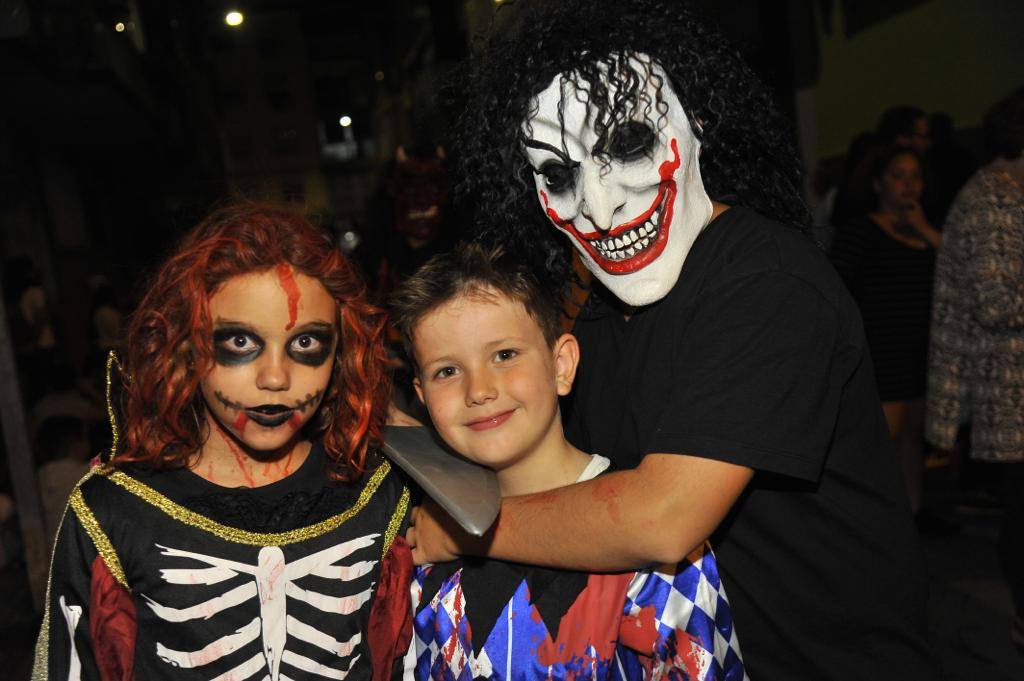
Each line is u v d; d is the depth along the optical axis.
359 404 1.42
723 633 1.38
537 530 1.30
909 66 5.75
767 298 1.24
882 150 3.64
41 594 3.83
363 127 39.53
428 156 3.43
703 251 1.36
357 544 1.41
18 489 3.81
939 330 2.90
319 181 38.91
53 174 10.34
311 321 1.30
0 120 8.65
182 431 1.32
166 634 1.30
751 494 1.37
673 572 1.40
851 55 6.25
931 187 3.86
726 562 1.40
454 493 1.26
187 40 17.88
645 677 1.43
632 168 1.32
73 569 1.28
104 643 1.27
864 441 1.39
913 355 3.61
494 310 1.39
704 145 1.44
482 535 1.32
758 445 1.18
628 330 1.45
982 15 5.21
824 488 1.36
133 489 1.31
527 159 1.44
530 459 1.46
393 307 1.46
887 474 1.42
